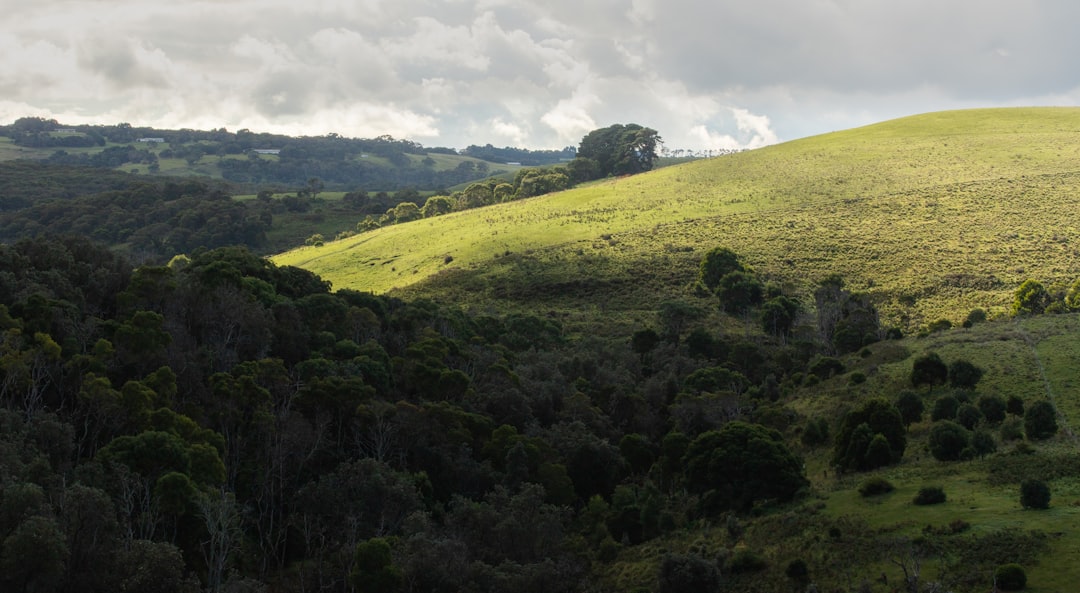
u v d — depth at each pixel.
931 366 68.06
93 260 80.81
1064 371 65.56
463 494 57.75
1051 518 39.22
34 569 34.25
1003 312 99.25
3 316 56.41
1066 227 132.50
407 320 88.56
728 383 83.38
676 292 125.50
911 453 56.78
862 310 98.44
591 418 71.62
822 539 43.38
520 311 118.69
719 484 54.94
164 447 45.75
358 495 50.91
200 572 44.56
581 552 51.06
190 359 60.38
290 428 55.16
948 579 35.91
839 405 71.31
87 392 50.00
